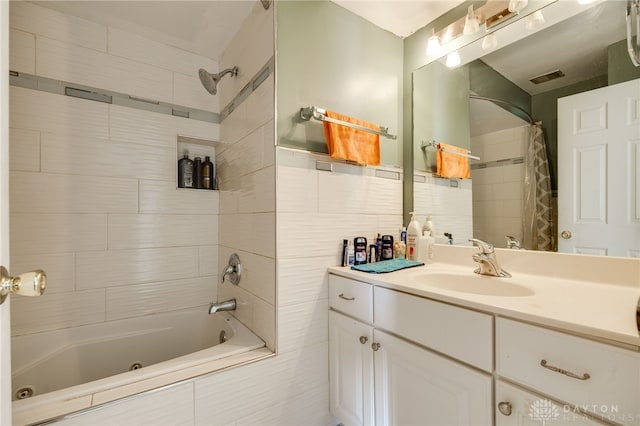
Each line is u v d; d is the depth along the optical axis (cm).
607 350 59
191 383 106
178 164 189
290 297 129
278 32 130
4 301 52
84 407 90
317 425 136
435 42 156
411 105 174
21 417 85
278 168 127
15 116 141
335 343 135
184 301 187
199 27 167
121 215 168
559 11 113
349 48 154
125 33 169
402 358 102
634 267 93
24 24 143
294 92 133
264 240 134
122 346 160
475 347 81
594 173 103
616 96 98
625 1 97
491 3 132
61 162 151
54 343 146
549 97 115
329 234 141
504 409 73
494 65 134
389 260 150
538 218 118
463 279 120
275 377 125
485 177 137
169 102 182
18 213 141
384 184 165
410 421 100
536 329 69
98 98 161
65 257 152
